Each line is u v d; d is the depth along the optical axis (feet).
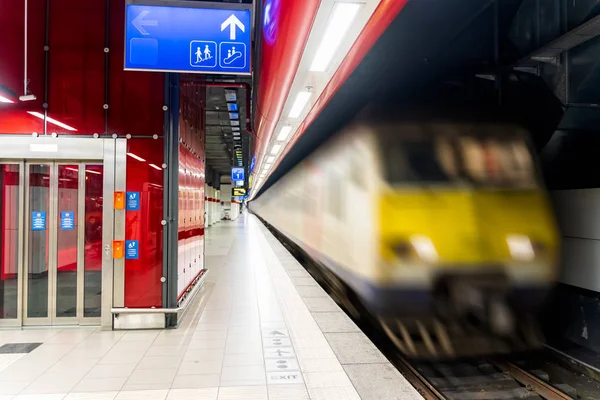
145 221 15.75
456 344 14.35
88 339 14.51
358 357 11.50
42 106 15.58
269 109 17.76
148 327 15.58
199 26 12.97
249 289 22.31
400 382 9.87
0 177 16.29
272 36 11.48
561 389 12.23
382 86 16.46
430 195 14.75
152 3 12.84
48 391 10.45
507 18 15.08
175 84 15.96
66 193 16.24
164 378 11.17
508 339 14.52
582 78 13.71
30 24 15.61
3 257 16.22
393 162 15.21
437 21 13.62
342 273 19.17
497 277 14.34
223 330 15.26
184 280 17.76
